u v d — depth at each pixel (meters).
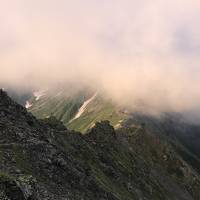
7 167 56.00
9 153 63.72
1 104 82.38
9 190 42.19
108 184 124.69
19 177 52.66
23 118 85.88
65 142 120.25
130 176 173.62
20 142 70.69
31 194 47.22
